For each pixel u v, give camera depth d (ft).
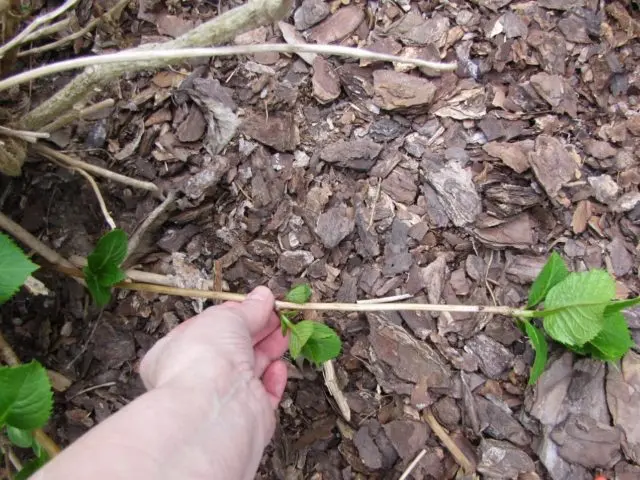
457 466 1.57
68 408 1.63
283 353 1.65
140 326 1.68
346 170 1.76
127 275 1.63
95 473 0.84
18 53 1.60
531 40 1.84
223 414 1.03
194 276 1.66
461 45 1.85
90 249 1.68
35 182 1.71
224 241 1.71
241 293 1.68
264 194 1.72
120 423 0.93
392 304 1.48
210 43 1.22
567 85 1.81
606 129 1.78
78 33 1.69
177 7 1.89
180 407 0.99
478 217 1.69
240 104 1.77
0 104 1.70
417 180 1.75
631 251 1.69
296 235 1.71
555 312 1.37
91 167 1.56
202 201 1.71
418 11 1.89
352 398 1.63
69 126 1.73
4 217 1.51
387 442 1.59
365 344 1.64
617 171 1.74
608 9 1.89
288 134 1.76
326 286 1.68
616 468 1.52
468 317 1.64
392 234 1.71
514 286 1.67
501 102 1.80
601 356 1.48
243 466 1.05
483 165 1.74
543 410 1.55
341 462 1.60
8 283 1.16
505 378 1.62
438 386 1.60
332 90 1.80
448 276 1.69
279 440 1.62
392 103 1.78
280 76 1.82
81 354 1.65
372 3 1.90
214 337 1.19
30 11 1.68
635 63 1.85
